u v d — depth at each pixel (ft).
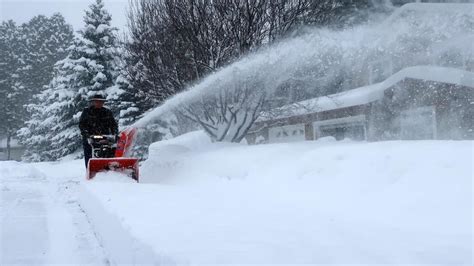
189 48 32.55
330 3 35.99
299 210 14.74
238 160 24.56
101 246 15.21
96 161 25.98
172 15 33.09
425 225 12.03
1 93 203.10
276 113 35.04
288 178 19.51
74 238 16.15
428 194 13.57
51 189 27.40
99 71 94.94
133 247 11.10
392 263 9.11
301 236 11.14
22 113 197.57
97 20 99.76
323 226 12.30
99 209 16.96
